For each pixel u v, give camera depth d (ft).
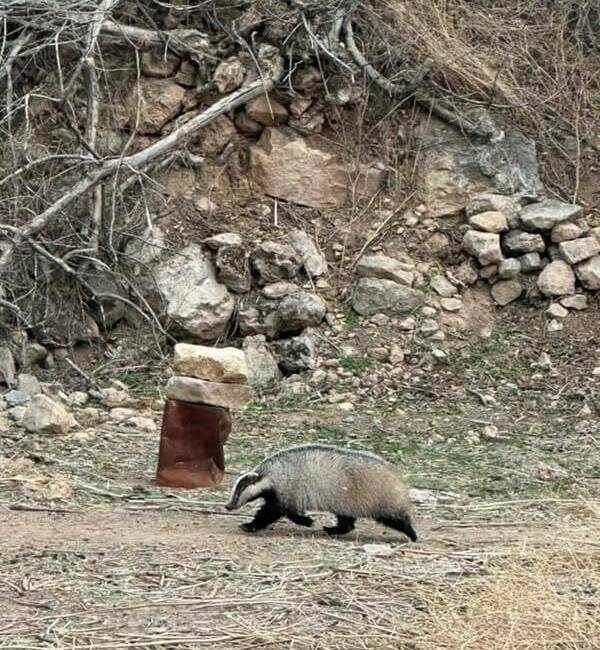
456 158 48.73
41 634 19.97
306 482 26.89
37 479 31.14
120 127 47.19
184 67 48.08
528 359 43.83
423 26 49.83
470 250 46.32
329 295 45.34
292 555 24.95
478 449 37.52
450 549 25.91
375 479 26.71
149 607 21.39
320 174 48.08
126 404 40.16
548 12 53.36
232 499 26.86
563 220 46.68
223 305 44.34
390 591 22.52
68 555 24.36
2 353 41.81
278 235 46.47
